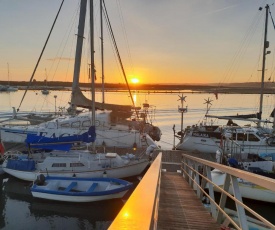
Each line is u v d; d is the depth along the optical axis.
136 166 17.47
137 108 25.58
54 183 15.39
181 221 5.59
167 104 75.62
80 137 16.75
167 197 8.03
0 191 15.97
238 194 3.36
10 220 13.01
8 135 21.11
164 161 19.06
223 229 4.99
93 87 17.12
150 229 0.99
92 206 14.26
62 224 12.80
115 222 0.99
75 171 16.31
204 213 6.25
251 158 16.84
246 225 3.26
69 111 22.33
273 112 24.38
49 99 75.50
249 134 20.42
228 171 3.54
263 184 2.28
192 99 99.81
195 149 22.27
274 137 20.50
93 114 17.09
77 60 21.33
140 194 1.46
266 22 24.84
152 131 27.45
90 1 16.78
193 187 9.49
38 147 16.73
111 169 16.64
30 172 16.64
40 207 14.33
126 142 21.75
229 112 56.34
